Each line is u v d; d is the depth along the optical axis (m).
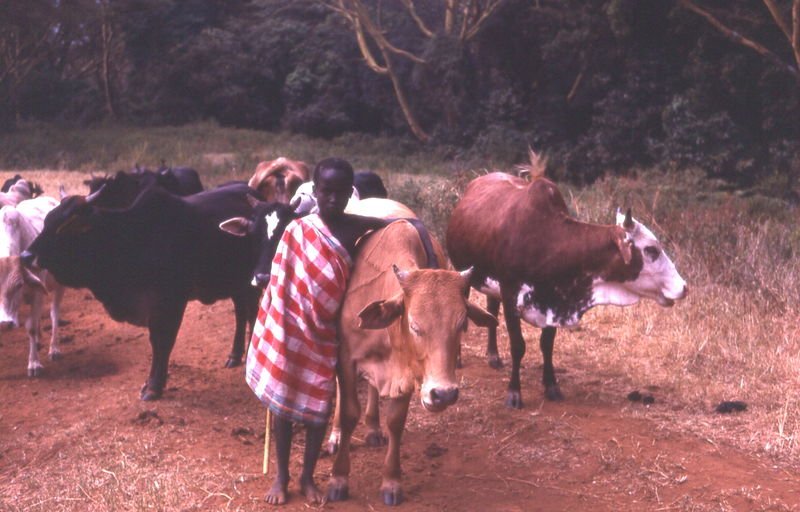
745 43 21.53
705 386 6.37
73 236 6.27
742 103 23.84
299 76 41.41
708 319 7.89
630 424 5.74
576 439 5.49
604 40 27.27
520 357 6.07
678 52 25.88
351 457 5.30
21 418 6.08
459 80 33.53
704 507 4.59
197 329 8.43
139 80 45.62
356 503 4.69
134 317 6.47
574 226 5.92
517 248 6.00
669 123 24.36
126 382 6.81
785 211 17.53
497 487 4.91
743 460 5.17
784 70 21.61
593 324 8.02
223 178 23.38
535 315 6.06
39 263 6.27
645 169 25.02
